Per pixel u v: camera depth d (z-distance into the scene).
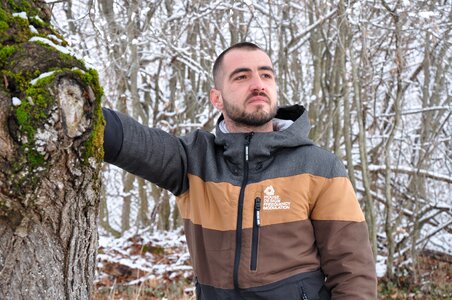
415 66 8.14
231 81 1.94
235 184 1.84
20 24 1.36
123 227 9.02
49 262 1.40
